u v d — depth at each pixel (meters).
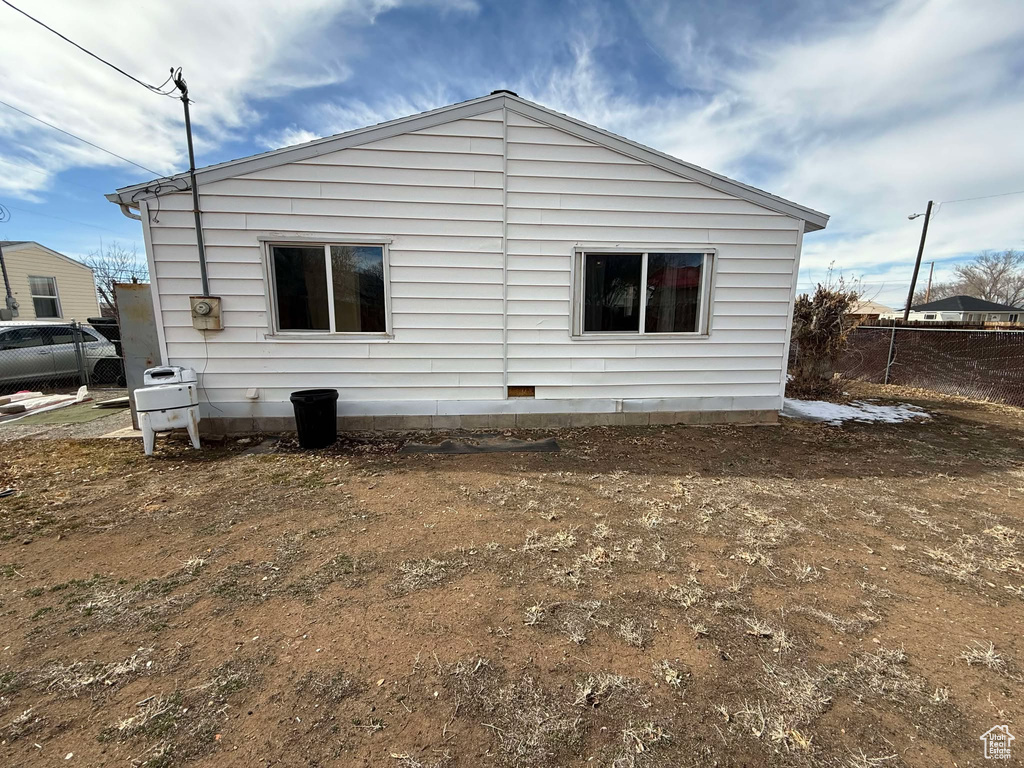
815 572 2.49
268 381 5.18
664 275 5.43
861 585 2.37
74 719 1.53
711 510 3.28
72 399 7.59
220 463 4.31
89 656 1.83
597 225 5.20
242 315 5.02
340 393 5.27
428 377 5.34
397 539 2.85
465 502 3.43
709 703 1.61
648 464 4.32
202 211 4.79
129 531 2.95
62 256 18.00
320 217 4.91
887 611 2.15
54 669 1.76
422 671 1.76
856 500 3.48
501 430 5.48
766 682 1.71
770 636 1.96
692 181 5.22
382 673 1.75
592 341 5.44
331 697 1.63
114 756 1.39
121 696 1.63
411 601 2.21
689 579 2.41
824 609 2.16
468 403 5.43
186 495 3.54
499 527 3.02
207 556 2.64
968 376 7.93
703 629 2.00
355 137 4.82
